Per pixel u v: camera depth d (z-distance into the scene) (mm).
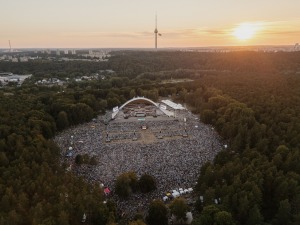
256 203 114188
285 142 162250
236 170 134000
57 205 108250
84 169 151625
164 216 113188
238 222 108562
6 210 107062
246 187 119688
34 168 134500
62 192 117375
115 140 197125
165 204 125625
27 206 110375
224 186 120375
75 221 109312
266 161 138250
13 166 137750
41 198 115125
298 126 177500
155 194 132375
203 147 180125
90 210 112938
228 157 153750
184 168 152375
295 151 142500
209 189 118125
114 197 129875
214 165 147875
